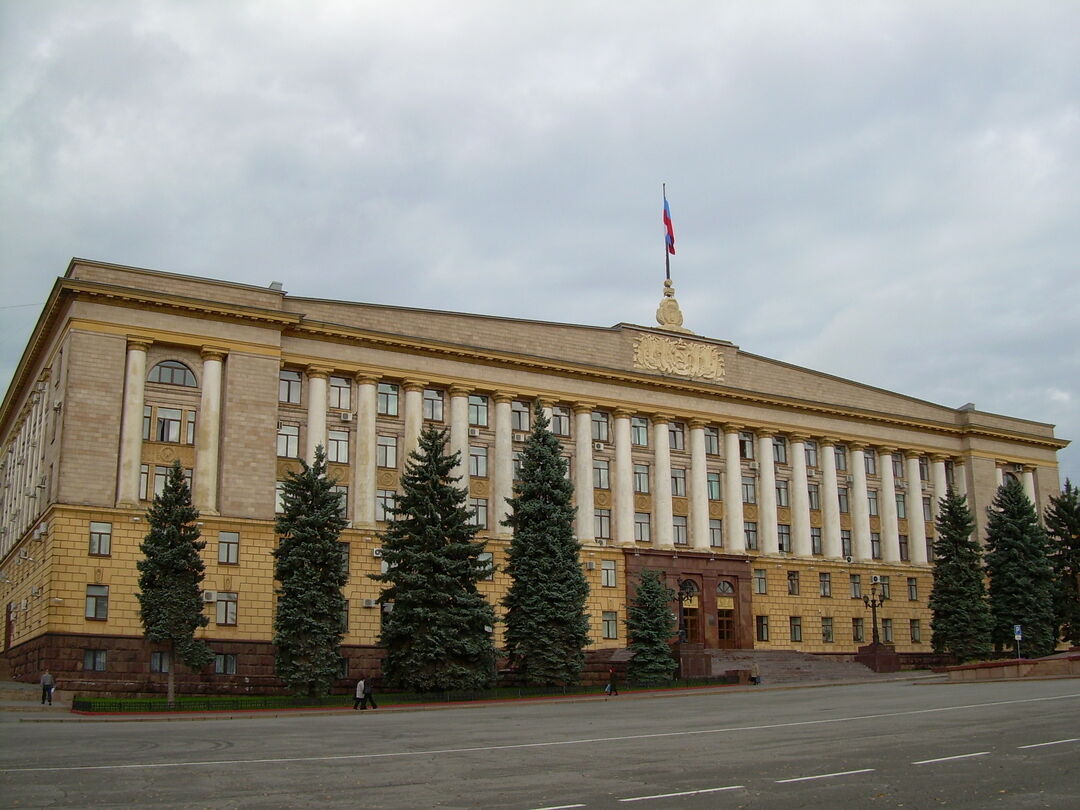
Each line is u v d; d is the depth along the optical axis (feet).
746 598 229.86
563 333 220.43
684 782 59.41
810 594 241.76
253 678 168.66
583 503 215.51
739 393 238.48
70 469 163.84
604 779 61.36
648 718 114.11
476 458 206.80
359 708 143.13
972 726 88.94
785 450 249.14
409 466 171.73
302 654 152.97
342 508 178.09
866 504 257.55
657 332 233.14
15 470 219.82
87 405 167.22
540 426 185.47
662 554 221.05
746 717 110.32
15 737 95.66
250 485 177.47
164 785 60.34
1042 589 243.60
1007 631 242.37
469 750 79.92
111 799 55.01
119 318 172.45
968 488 274.36
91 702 135.03
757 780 59.31
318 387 191.31
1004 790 53.72
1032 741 75.36
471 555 167.12
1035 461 287.89
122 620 162.71
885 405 266.36
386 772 66.08
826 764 65.92
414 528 167.32
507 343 212.84
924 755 69.31
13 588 192.95
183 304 176.14
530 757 74.23
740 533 233.76
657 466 226.99
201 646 144.56
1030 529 246.88
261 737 94.63
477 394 209.56
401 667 163.12
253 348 182.80
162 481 172.24
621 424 223.92
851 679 200.44
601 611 211.41
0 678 184.03
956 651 236.63
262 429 180.75
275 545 177.27
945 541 242.78
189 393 177.58
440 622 160.25
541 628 172.76
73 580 160.45
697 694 166.09
